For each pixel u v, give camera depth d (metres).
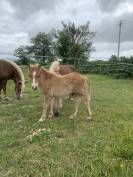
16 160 1.33
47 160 1.33
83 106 2.52
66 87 2.02
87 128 1.84
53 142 1.56
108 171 1.21
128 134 1.65
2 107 2.55
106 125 1.93
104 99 3.12
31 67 1.99
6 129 1.84
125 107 2.66
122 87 4.58
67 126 1.87
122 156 1.36
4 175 1.20
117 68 6.89
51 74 2.02
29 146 1.51
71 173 1.20
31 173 1.21
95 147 1.48
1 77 2.93
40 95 3.22
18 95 3.00
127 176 1.17
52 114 2.11
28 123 1.96
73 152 1.42
